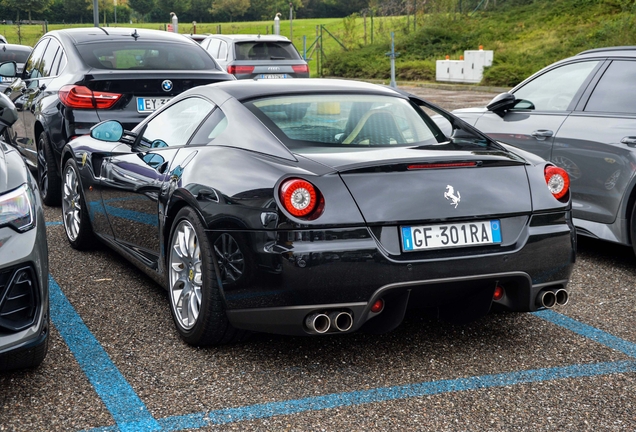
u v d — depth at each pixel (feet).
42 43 24.84
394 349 11.26
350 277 9.55
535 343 11.58
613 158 15.89
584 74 17.40
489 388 9.86
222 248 10.17
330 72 102.89
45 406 9.25
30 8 273.75
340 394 9.65
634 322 12.66
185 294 11.39
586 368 10.57
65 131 19.99
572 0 94.53
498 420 8.95
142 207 13.00
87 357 10.87
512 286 10.78
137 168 13.30
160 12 312.29
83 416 8.99
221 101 12.03
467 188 10.20
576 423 8.87
